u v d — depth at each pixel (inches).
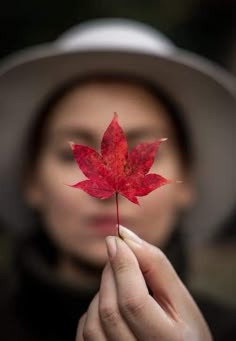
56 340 21.0
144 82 22.7
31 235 23.9
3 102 24.2
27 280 21.6
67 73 23.2
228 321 22.5
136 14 52.7
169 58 22.7
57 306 20.7
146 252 14.4
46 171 21.3
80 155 13.9
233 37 59.6
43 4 52.6
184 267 23.6
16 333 21.5
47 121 22.2
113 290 14.0
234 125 25.0
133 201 13.9
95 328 14.1
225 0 57.1
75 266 21.5
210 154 25.5
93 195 13.9
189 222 26.4
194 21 58.3
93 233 20.5
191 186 23.9
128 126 21.3
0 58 53.7
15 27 53.5
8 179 25.5
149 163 13.9
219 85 23.8
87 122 21.2
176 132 23.2
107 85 21.8
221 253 54.6
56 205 21.0
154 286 14.6
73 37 26.4
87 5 52.4
